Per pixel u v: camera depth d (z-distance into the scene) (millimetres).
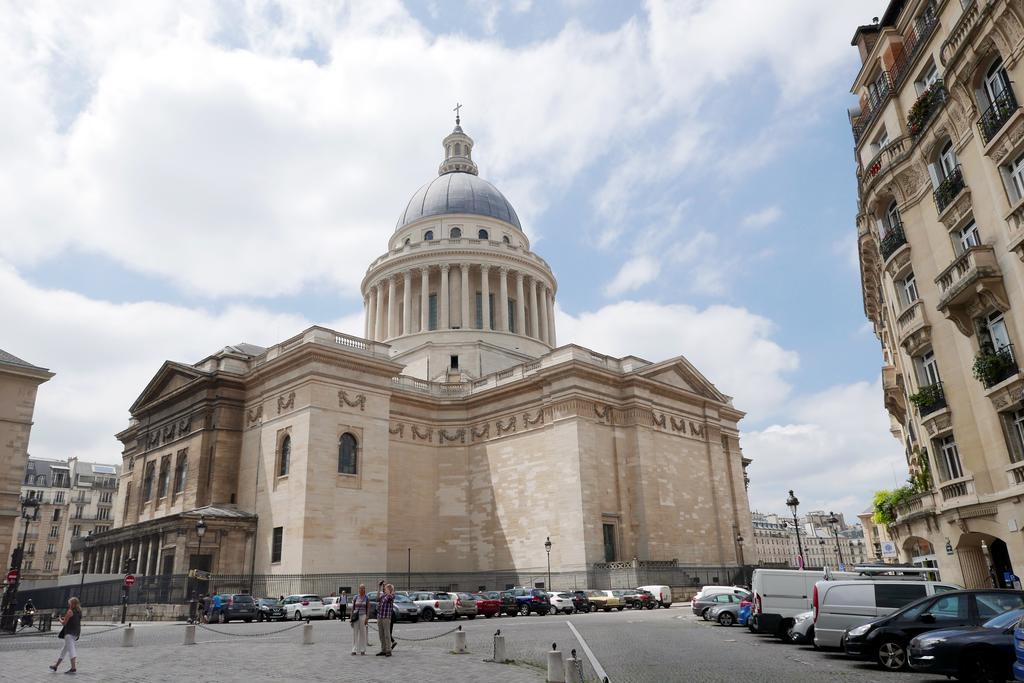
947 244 34062
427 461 73750
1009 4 27672
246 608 48500
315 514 59062
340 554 60031
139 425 79688
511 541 68375
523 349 92438
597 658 24000
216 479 65625
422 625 42500
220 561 59594
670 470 72250
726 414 85062
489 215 101000
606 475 67250
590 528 63250
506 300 94438
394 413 71875
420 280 94938
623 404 70750
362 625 26562
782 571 31547
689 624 39438
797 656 24656
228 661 24688
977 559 33531
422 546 70500
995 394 30484
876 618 24781
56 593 67750
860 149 42156
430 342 88062
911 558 48156
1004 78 29234
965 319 32156
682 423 76438
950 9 32625
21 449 55688
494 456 72250
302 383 62688
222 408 67875
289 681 19594
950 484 34094
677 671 20844
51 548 127250
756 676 19844
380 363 67000
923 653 18094
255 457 65562
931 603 21406
